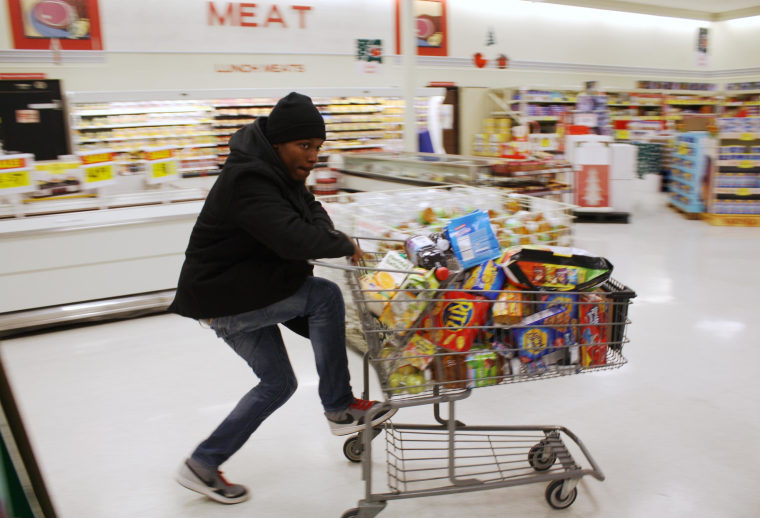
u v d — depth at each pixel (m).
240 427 2.10
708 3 13.45
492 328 1.90
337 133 8.50
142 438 2.70
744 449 2.49
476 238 1.93
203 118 7.70
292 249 1.72
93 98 6.74
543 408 2.89
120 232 4.25
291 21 9.02
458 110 11.36
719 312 4.16
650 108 13.27
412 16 6.83
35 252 4.02
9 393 1.51
